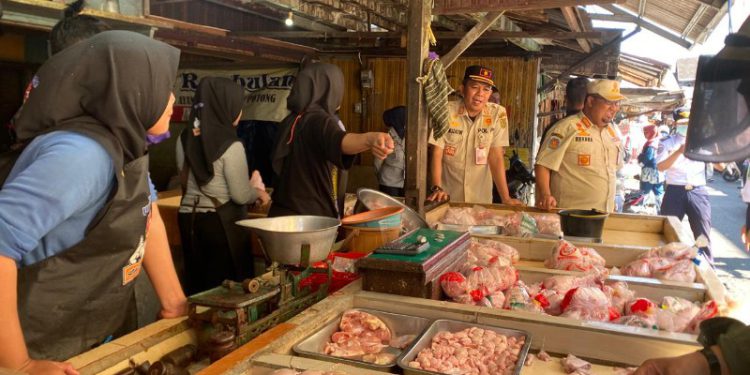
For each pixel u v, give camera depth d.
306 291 2.29
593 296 2.23
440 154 4.72
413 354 1.88
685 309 2.25
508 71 8.42
